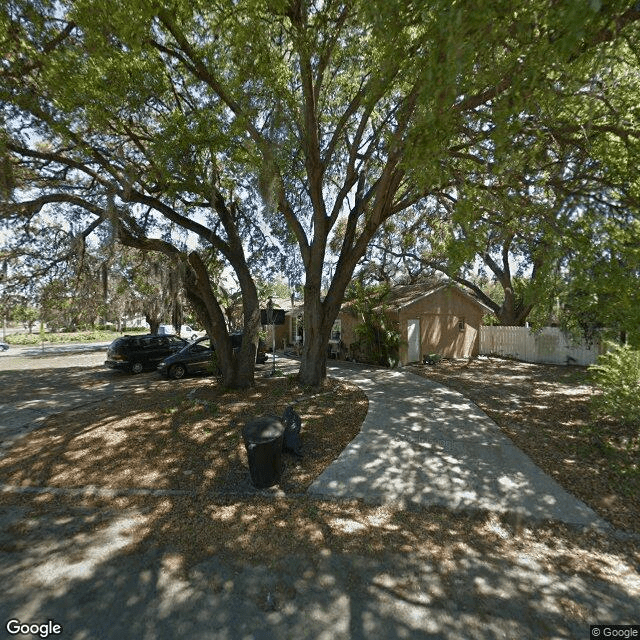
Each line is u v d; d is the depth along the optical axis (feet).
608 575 11.08
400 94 30.14
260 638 8.84
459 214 16.48
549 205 19.61
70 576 10.91
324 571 11.14
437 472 17.65
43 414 27.71
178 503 15.12
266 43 22.29
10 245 33.35
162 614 9.53
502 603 9.93
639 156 17.62
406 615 9.50
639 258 16.15
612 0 9.80
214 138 25.11
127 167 26.23
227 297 68.69
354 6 19.81
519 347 59.26
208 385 37.27
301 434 22.56
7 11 19.54
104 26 19.44
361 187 35.83
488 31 10.91
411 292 58.54
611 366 22.66
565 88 13.66
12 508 14.90
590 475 17.29
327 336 36.55
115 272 48.11
